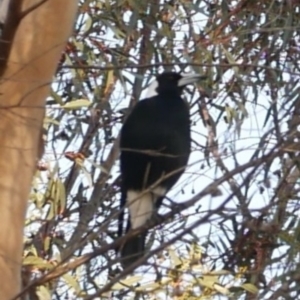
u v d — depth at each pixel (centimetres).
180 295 827
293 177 880
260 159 609
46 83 683
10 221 679
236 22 1148
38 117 702
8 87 689
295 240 925
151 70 1141
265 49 1111
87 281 854
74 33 1024
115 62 1037
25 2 702
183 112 1004
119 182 1104
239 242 952
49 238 967
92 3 1081
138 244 850
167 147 970
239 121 940
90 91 1105
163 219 722
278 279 917
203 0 1168
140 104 1011
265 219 933
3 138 688
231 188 709
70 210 1062
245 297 909
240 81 1077
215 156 675
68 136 1072
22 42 695
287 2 1121
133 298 883
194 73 1079
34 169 701
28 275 816
